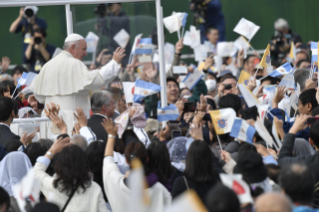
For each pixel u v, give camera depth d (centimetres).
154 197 1490
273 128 1834
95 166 1728
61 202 1504
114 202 1572
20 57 4819
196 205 730
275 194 1045
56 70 2533
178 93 3039
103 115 2208
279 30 4669
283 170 1307
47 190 1534
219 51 4278
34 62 4631
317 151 1605
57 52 2866
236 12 4831
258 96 2391
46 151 1831
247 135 1748
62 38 5050
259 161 1411
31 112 2688
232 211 1012
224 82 3191
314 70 2531
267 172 1427
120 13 3522
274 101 2156
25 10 4325
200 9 4731
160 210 1484
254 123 1866
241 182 1055
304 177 1267
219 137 2000
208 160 1482
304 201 1268
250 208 1225
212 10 4728
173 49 4519
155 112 2850
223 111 1819
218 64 4291
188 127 2162
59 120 2041
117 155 1827
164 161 1576
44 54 4638
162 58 2694
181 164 1778
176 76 3581
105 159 1647
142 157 1543
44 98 2627
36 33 4616
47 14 5028
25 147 1919
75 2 2655
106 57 3569
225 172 1695
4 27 4803
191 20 4794
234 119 1762
